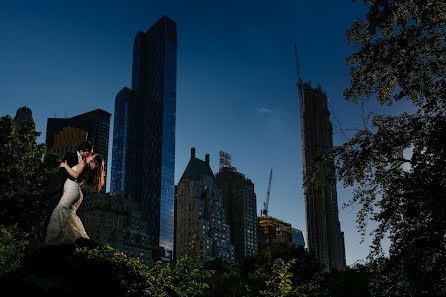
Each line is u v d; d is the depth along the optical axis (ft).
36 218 114.93
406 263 49.83
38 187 123.44
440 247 46.68
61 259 48.29
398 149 59.41
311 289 74.13
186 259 56.08
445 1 56.54
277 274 61.87
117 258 46.34
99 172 56.85
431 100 55.52
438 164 49.65
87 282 43.29
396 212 55.98
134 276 46.09
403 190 55.01
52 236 50.42
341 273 141.08
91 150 57.31
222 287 96.73
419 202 50.60
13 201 113.09
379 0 60.59
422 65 58.18
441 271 47.39
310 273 149.79
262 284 110.73
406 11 59.88
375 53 61.72
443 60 56.49
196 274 55.72
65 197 52.85
